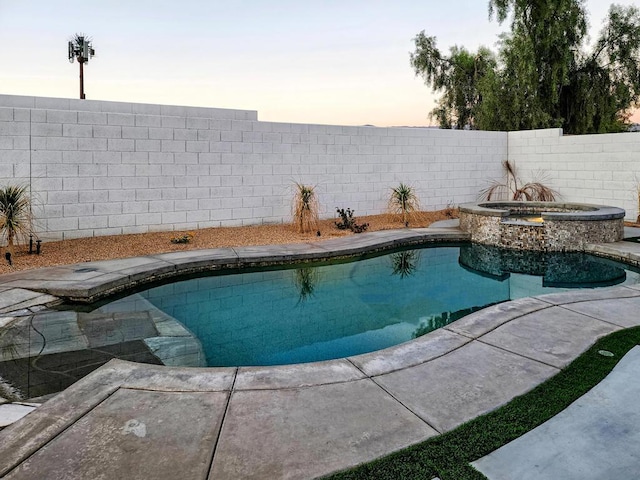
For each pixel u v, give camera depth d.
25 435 1.82
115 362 2.58
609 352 2.65
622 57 12.55
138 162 6.83
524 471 1.60
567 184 10.05
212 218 7.57
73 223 6.42
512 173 11.05
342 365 2.55
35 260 5.31
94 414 1.99
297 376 2.40
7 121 5.86
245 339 3.55
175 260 5.37
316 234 7.45
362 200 9.16
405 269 6.04
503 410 2.02
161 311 4.16
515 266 6.16
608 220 6.52
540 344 2.81
